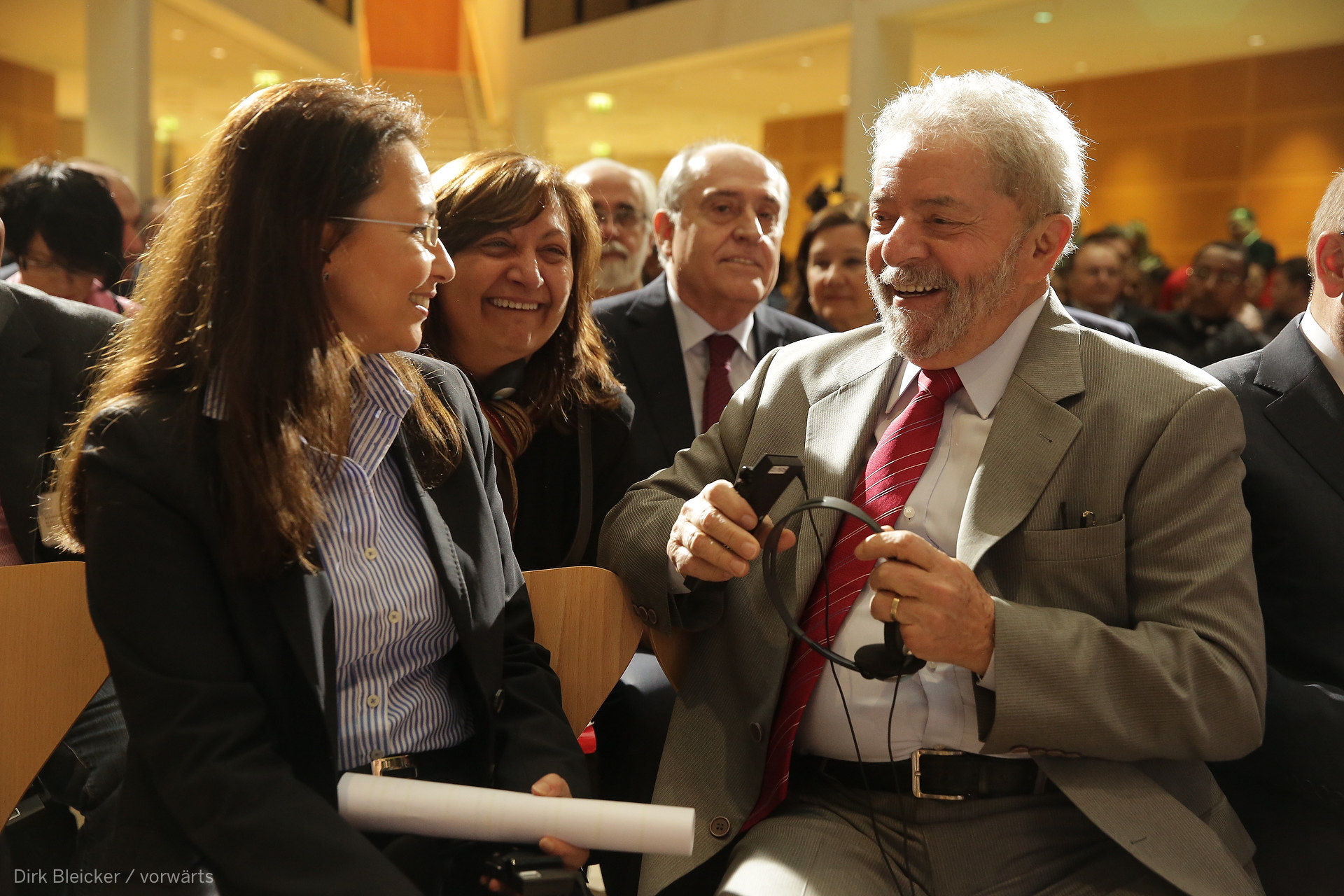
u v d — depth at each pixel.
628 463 2.25
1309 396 1.77
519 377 2.20
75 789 1.62
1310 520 1.72
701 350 2.88
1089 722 1.36
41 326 2.00
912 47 9.71
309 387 1.30
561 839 1.25
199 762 1.19
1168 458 1.46
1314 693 1.64
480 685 1.43
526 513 2.19
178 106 12.38
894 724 1.50
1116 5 8.97
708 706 1.67
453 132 16.19
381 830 1.27
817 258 3.77
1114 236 6.53
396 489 1.46
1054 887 1.42
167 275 1.33
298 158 1.29
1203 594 1.42
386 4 18.67
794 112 14.23
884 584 1.34
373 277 1.33
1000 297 1.54
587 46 13.28
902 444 1.61
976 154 1.49
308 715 1.29
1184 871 1.36
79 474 1.30
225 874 1.17
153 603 1.22
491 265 2.04
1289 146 10.52
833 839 1.50
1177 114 11.32
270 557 1.25
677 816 1.25
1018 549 1.49
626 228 3.89
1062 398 1.52
